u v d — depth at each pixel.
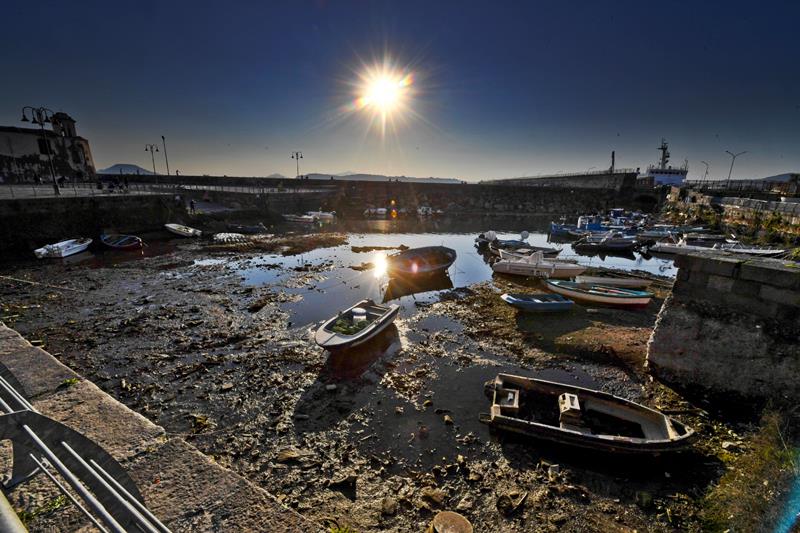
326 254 27.75
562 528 5.91
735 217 33.16
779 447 6.39
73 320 14.06
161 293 17.50
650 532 5.80
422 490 6.63
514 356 11.78
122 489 2.29
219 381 10.22
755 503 5.41
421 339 13.12
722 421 8.17
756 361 8.12
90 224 27.69
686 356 9.17
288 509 3.36
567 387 8.68
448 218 57.12
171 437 4.21
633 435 7.82
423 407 9.09
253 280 20.20
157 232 31.56
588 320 14.41
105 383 10.04
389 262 20.53
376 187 63.78
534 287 19.83
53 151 44.03
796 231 24.56
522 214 63.16
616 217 49.53
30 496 3.15
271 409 9.01
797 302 7.57
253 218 43.97
